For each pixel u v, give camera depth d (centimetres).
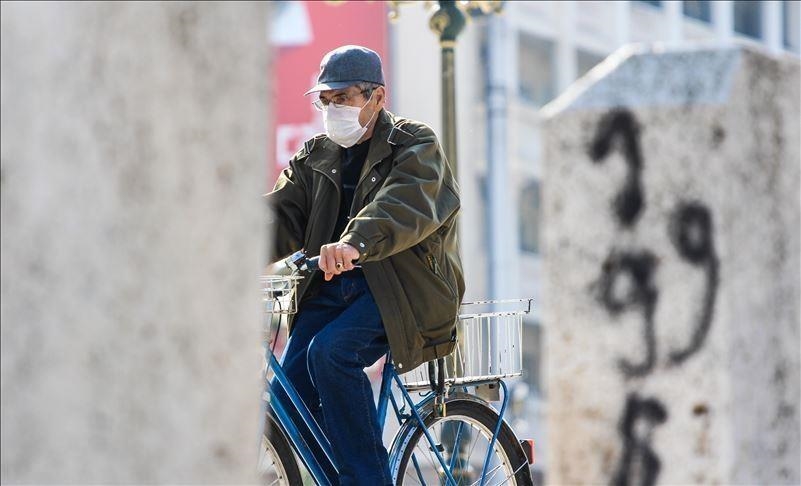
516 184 6956
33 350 899
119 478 898
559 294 1170
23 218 896
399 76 5897
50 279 895
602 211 1155
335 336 1544
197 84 910
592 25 7300
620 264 1155
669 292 1145
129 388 898
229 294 925
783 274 1201
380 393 1645
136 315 897
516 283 6994
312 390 1625
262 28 932
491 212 6856
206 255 916
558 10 7144
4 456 905
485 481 1766
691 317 1141
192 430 917
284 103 5272
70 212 892
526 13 6975
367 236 1496
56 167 891
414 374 1755
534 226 7119
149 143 895
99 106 888
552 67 7162
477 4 2438
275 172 5244
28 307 898
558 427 1180
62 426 898
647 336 1152
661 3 7519
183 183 906
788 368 1212
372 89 1591
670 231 1141
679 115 1134
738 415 1145
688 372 1145
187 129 907
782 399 1203
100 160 888
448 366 1789
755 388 1168
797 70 1226
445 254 1619
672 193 1140
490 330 1767
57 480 899
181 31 905
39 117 892
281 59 5309
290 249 1666
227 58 921
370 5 5531
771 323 1188
